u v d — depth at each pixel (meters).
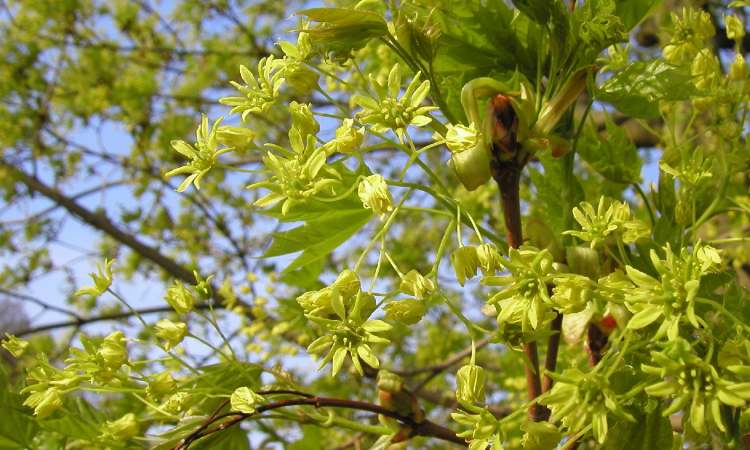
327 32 0.11
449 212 0.11
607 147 0.14
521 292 0.09
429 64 0.11
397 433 0.12
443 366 0.29
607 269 0.11
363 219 0.13
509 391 0.31
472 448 0.09
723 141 0.13
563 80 0.11
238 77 0.52
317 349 0.09
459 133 0.10
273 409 0.11
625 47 0.13
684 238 0.12
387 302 0.10
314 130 0.10
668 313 0.08
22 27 0.50
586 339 0.12
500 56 0.12
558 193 0.13
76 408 0.14
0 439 0.13
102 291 0.12
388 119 0.10
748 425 0.10
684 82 0.11
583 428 0.09
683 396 0.08
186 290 0.12
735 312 0.10
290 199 0.10
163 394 0.12
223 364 0.13
